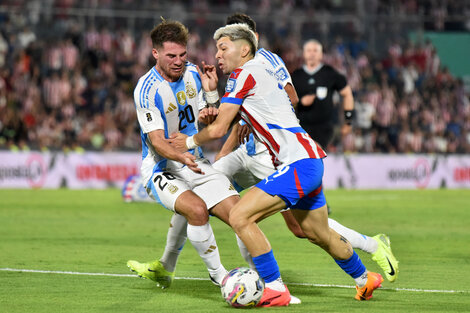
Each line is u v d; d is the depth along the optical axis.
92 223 39.47
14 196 57.16
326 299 19.41
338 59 85.62
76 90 75.75
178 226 20.44
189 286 21.33
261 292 17.97
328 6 97.50
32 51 76.50
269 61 23.25
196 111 21.34
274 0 97.25
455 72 97.44
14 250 28.72
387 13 97.12
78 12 80.56
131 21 82.44
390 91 84.25
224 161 24.36
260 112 18.50
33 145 68.25
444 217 44.91
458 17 95.75
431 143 84.00
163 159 20.89
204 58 81.56
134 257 27.11
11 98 71.69
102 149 69.75
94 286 21.06
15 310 17.56
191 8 85.69
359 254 29.11
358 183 75.81
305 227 18.91
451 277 23.52
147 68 80.69
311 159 18.20
